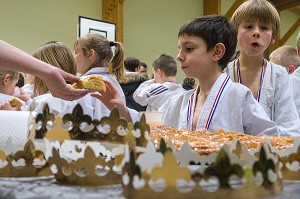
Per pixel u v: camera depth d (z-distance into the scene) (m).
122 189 0.39
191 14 6.68
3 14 4.51
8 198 0.38
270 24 1.34
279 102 1.34
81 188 0.43
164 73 3.09
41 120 0.55
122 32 5.38
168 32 6.33
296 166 0.50
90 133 0.58
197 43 1.17
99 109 1.49
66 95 0.80
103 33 5.10
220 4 6.70
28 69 0.71
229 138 0.84
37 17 4.79
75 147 0.56
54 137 0.56
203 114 1.15
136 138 0.58
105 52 1.99
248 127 1.14
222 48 1.19
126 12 5.79
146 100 2.75
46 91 1.71
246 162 0.41
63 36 5.03
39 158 0.53
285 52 2.20
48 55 1.69
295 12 8.73
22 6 4.66
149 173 0.37
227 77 1.19
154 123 1.14
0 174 0.52
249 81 1.40
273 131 1.11
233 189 0.37
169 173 0.37
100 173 0.45
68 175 0.45
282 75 1.38
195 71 1.19
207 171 0.37
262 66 1.41
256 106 1.15
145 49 6.02
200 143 0.73
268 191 0.39
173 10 6.41
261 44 1.33
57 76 0.76
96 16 5.38
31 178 0.51
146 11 6.04
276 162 0.40
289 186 0.45
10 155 0.52
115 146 0.58
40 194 0.39
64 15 5.04
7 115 0.68
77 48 1.99
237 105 1.13
